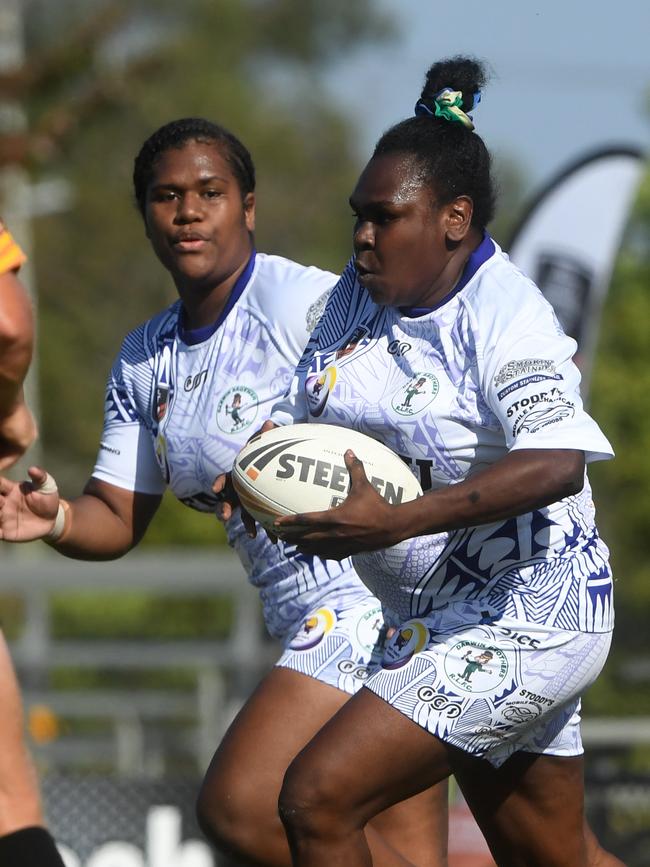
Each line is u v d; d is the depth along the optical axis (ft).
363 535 39.63
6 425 43.11
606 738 87.97
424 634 43.21
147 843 79.66
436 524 39.65
